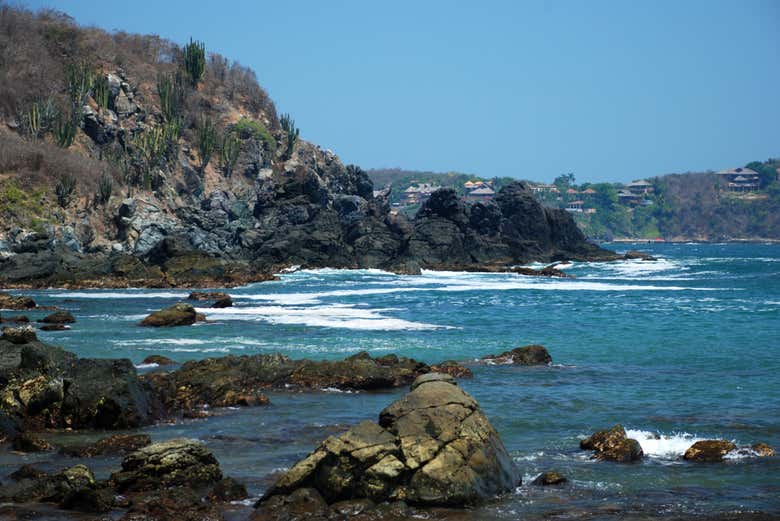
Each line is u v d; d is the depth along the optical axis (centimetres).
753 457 1559
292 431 1770
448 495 1267
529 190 10856
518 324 3862
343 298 5347
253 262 8062
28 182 8112
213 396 2089
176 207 9481
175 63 11981
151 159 9738
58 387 1856
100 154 9588
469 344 3164
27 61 9762
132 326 3641
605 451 1573
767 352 2964
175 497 1231
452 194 9769
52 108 9312
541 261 9988
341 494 1268
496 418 1906
